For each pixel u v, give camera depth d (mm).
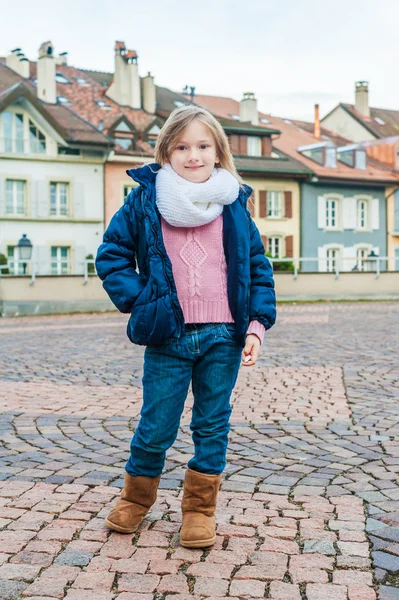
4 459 4562
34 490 3883
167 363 3080
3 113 33625
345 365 9000
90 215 35219
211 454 3156
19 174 33812
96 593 2670
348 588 2693
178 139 3078
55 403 6582
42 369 9039
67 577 2799
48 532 3260
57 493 3830
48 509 3568
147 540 3166
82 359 10031
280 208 39875
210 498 3152
